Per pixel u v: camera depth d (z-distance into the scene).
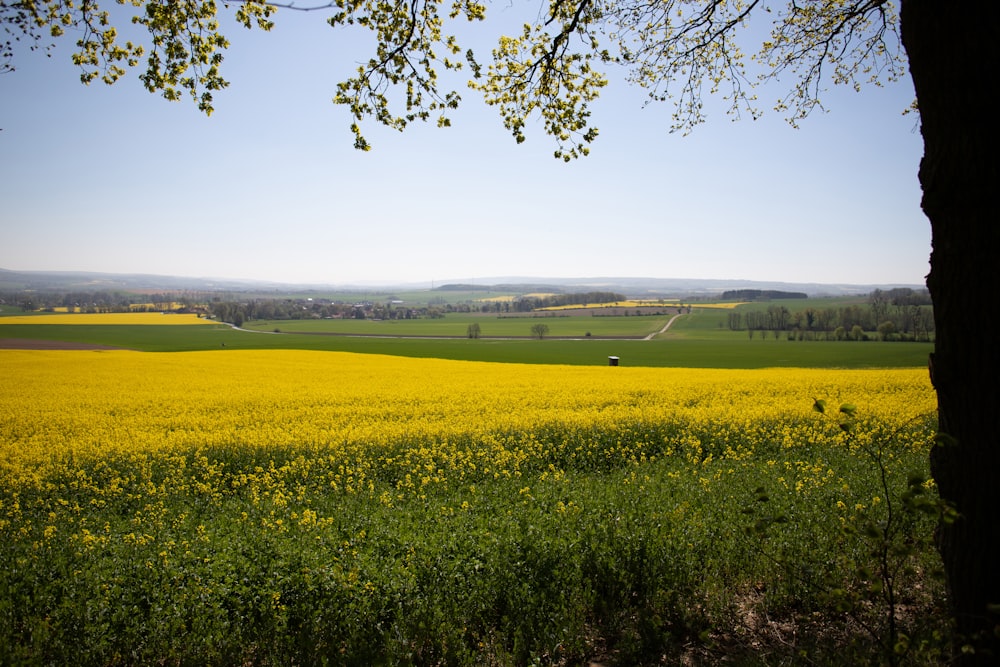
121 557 6.14
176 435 14.95
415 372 35.47
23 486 11.03
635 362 51.81
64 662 4.69
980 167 3.01
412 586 5.18
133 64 5.40
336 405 20.66
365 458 12.73
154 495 10.36
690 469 10.94
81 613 5.05
